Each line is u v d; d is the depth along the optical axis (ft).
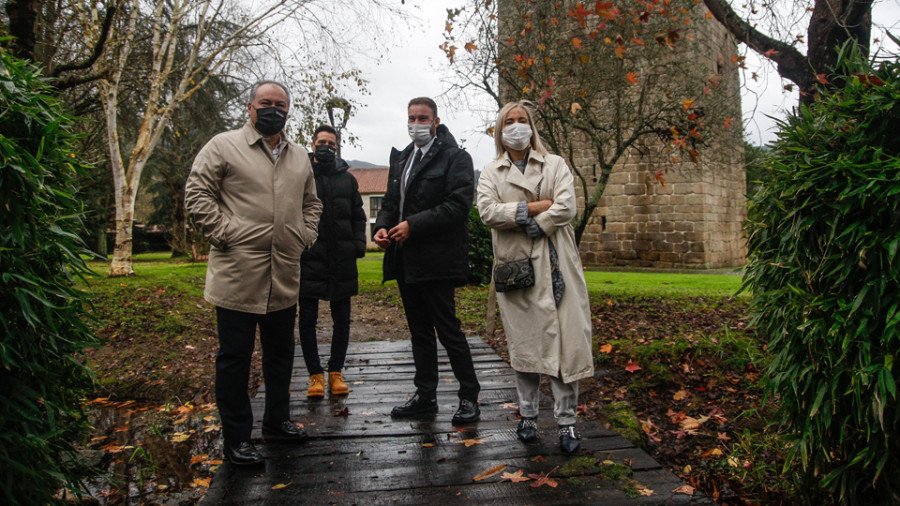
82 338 7.52
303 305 13.28
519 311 9.55
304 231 10.12
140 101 49.47
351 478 8.70
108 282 30.37
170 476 11.10
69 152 7.45
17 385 6.41
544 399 12.84
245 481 8.68
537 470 8.80
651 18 27.78
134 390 16.11
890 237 6.51
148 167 76.43
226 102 61.87
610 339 18.30
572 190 9.47
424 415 11.62
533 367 9.41
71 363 7.23
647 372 15.51
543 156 9.84
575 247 9.73
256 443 10.32
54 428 6.51
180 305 25.35
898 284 6.48
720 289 30.19
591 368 9.34
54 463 6.99
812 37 16.22
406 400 12.89
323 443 10.26
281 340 10.20
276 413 10.28
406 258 10.82
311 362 13.32
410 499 7.97
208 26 42.73
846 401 7.32
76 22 35.45
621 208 64.28
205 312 25.29
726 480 10.72
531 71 25.75
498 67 25.41
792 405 8.11
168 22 44.24
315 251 13.26
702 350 15.96
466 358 11.13
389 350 18.58
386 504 7.84
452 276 10.78
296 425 10.55
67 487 7.32
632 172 63.31
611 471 8.62
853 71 7.62
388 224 11.46
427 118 11.07
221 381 9.18
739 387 14.47
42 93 7.08
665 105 27.12
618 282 36.99
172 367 17.63
